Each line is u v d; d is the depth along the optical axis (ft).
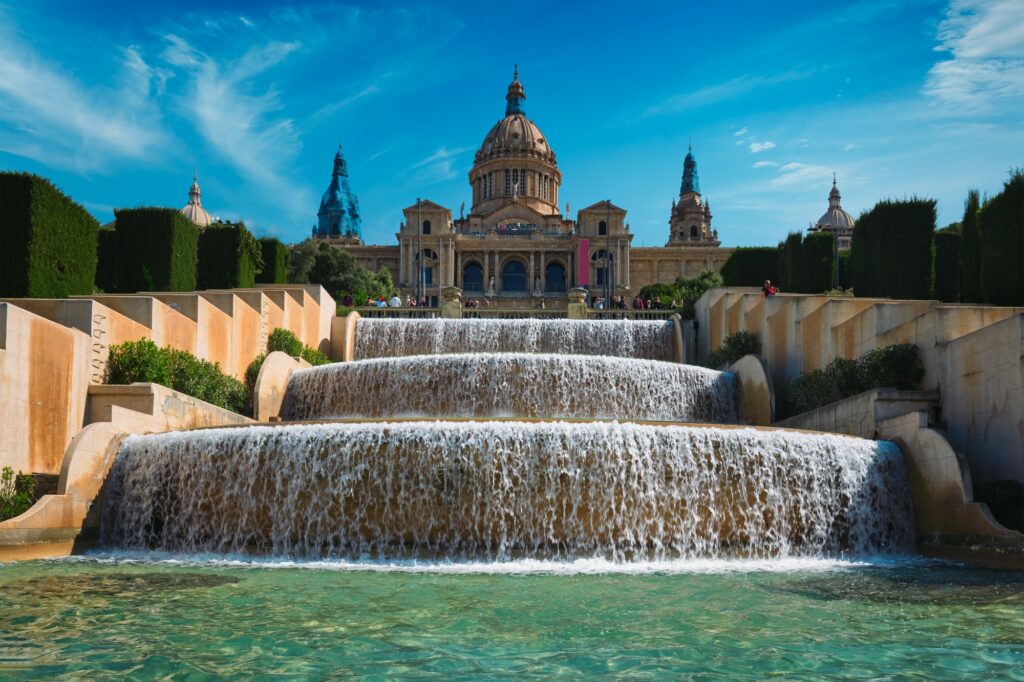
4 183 77.61
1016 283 82.84
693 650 31.09
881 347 70.85
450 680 27.50
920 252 106.63
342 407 84.38
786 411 84.23
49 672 27.86
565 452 53.42
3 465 52.60
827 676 28.19
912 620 35.70
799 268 133.28
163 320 73.20
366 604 38.06
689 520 54.39
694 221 494.18
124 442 57.72
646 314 143.13
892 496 58.29
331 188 607.37
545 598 39.70
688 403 84.89
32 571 45.75
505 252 396.37
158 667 28.50
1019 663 29.66
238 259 124.26
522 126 467.93
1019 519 52.70
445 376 82.69
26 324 54.95
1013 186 83.61
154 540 55.77
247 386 90.33
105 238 112.78
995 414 56.34
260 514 54.29
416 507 53.21
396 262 406.21
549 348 112.57
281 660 29.50
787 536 55.72
